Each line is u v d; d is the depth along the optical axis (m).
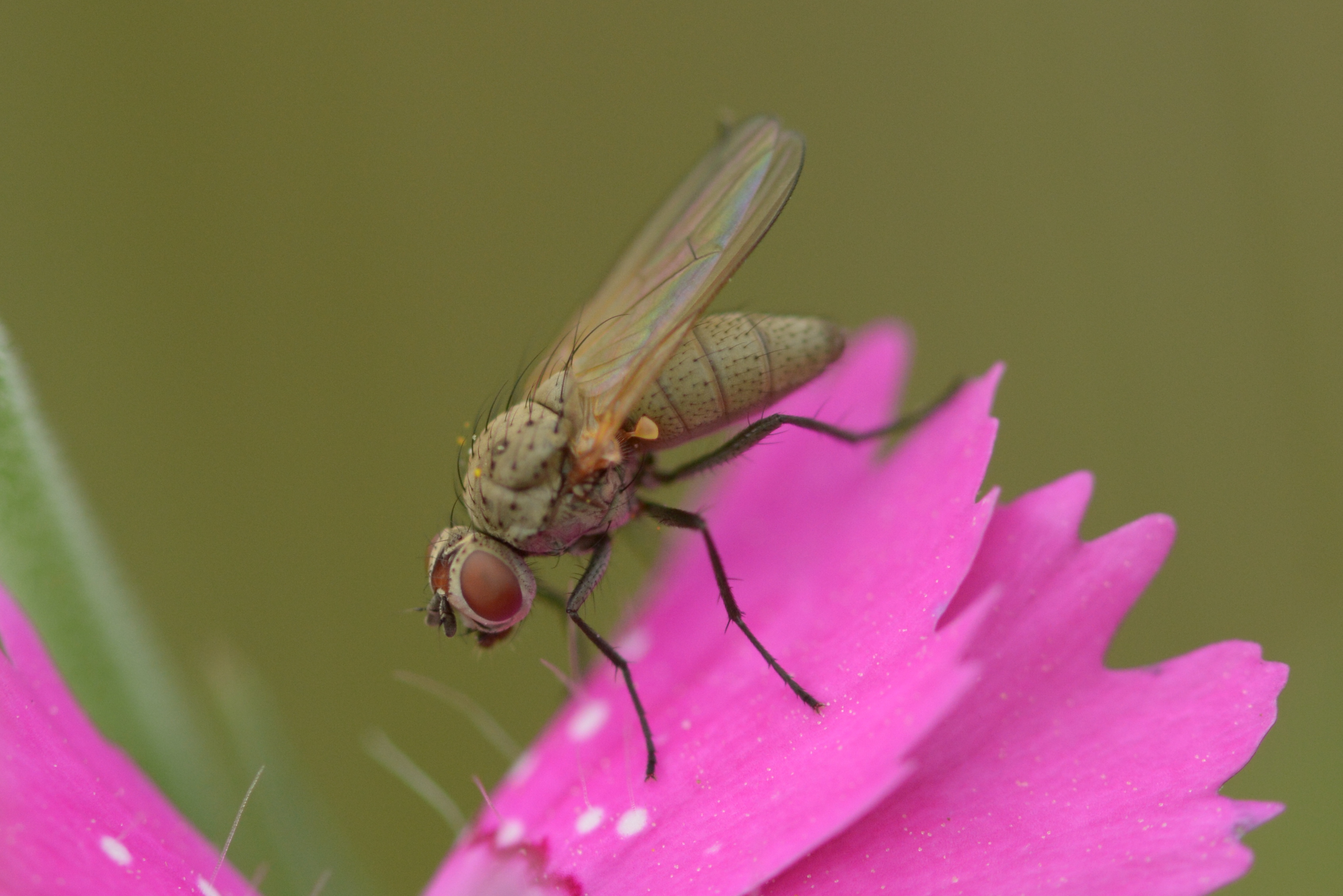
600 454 0.08
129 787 0.08
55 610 0.08
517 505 0.08
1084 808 0.07
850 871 0.07
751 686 0.08
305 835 0.08
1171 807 0.07
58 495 0.08
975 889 0.07
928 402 0.09
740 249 0.08
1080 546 0.08
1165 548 0.08
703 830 0.07
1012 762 0.07
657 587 0.08
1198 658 0.07
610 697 0.08
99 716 0.08
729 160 0.08
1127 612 0.08
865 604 0.08
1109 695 0.07
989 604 0.07
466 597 0.08
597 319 0.08
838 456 0.08
